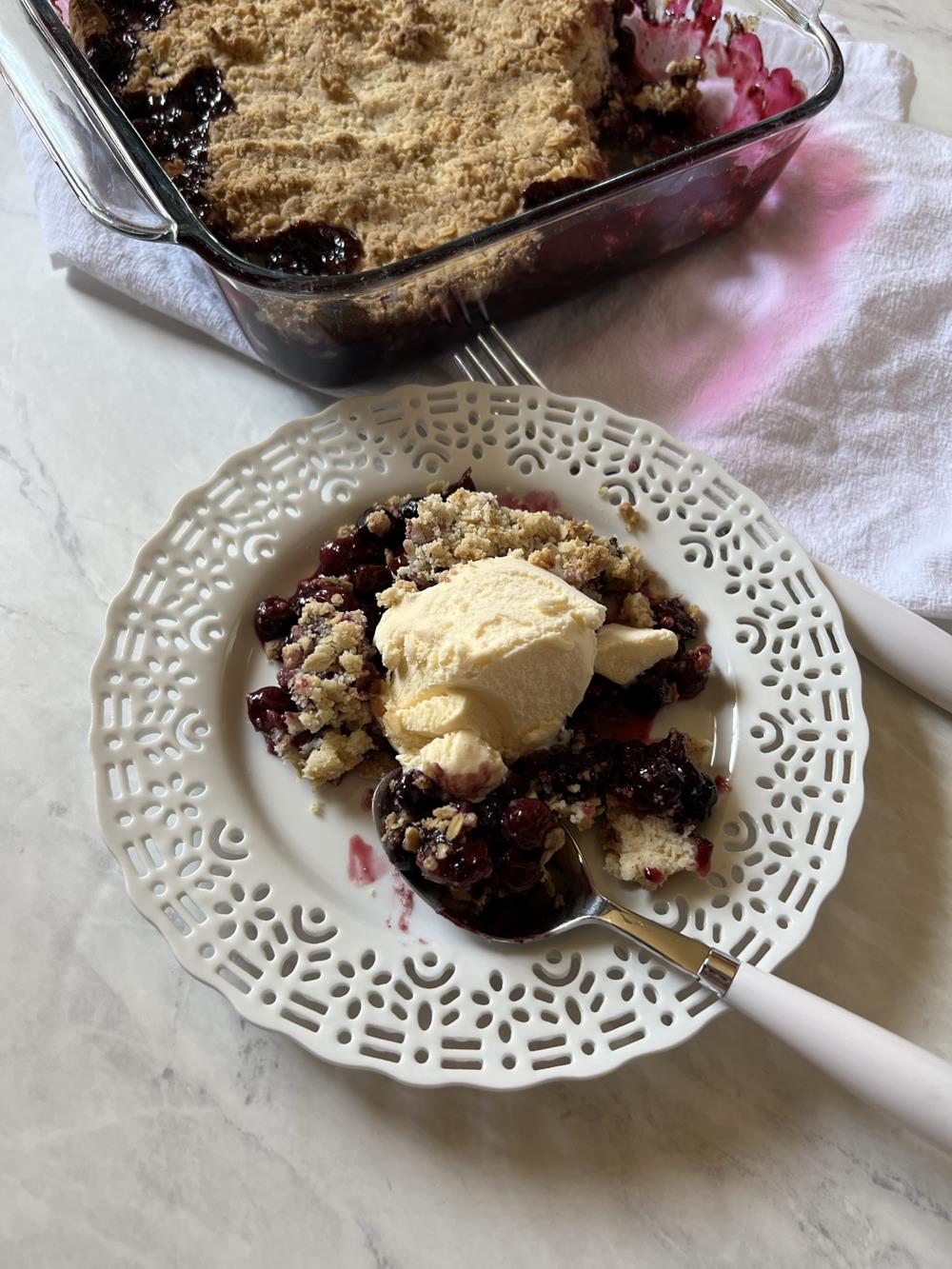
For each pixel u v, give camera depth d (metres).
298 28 0.38
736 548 0.32
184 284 0.37
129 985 0.27
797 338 0.37
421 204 0.35
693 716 0.30
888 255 0.38
